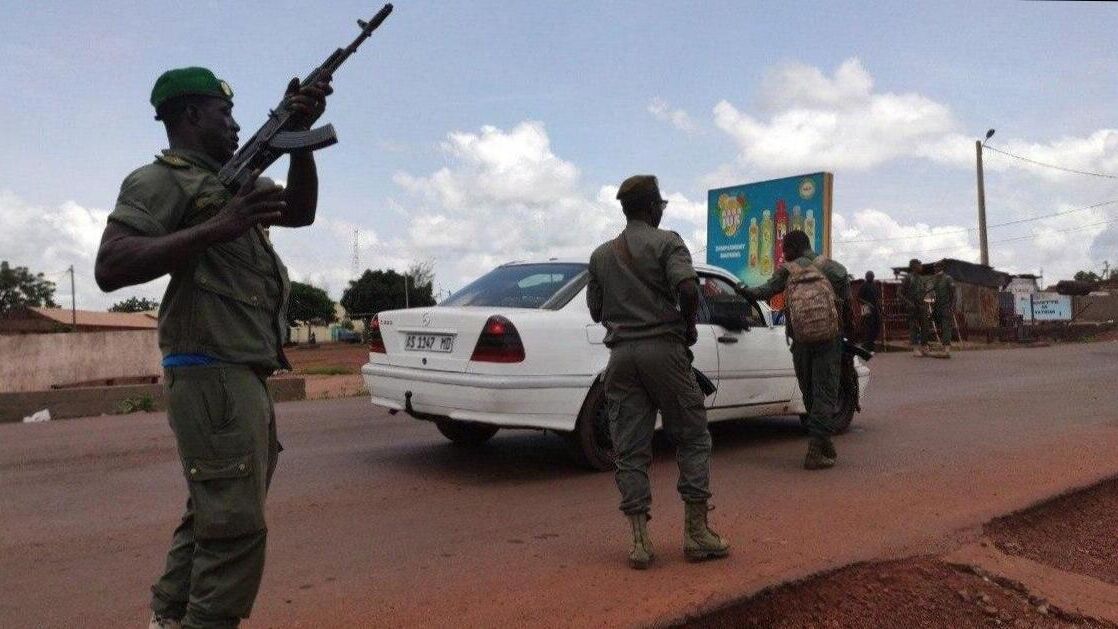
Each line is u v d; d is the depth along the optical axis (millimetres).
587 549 4473
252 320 2500
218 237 2262
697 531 4203
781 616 3723
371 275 82938
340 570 4152
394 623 3463
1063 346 23766
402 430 8617
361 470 6551
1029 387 12055
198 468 2404
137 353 17688
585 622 3432
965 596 3908
